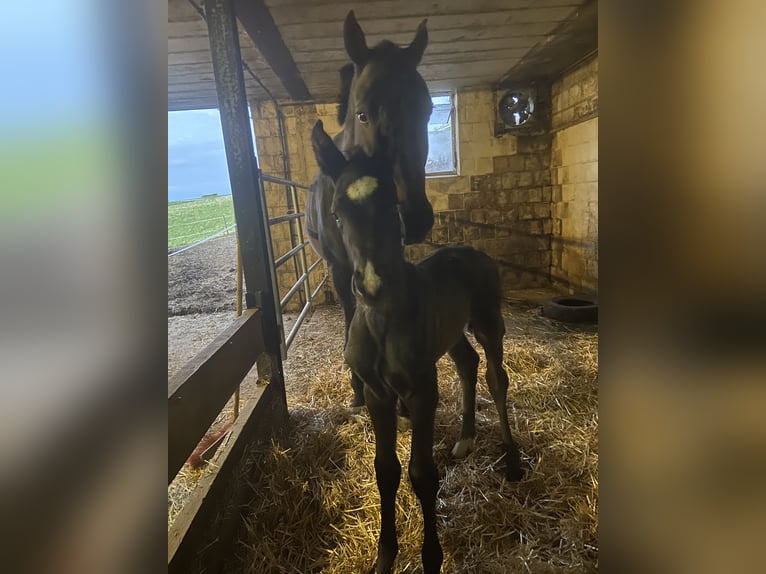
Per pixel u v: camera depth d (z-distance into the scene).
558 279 4.66
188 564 1.14
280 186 4.56
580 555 1.36
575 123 4.06
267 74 3.53
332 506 1.60
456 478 1.70
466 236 4.71
